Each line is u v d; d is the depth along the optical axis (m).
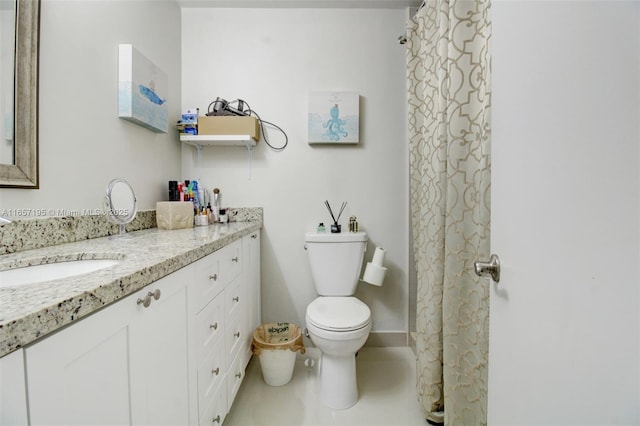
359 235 1.74
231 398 1.25
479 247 1.03
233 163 1.92
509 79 0.57
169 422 0.75
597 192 0.37
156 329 0.69
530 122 0.51
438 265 1.27
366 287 1.96
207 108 1.89
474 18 1.08
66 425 0.45
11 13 0.85
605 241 0.36
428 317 1.32
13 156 0.86
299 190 1.93
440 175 1.24
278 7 1.89
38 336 0.40
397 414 1.36
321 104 1.86
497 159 0.62
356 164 1.93
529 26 0.51
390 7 1.89
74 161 1.07
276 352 1.52
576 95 0.40
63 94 1.03
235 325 1.33
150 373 0.67
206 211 1.71
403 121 1.92
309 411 1.37
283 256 1.94
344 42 1.91
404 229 1.95
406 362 1.79
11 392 0.38
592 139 0.38
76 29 1.08
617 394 0.34
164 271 0.71
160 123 1.55
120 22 1.32
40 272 0.79
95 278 0.55
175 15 1.82
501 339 0.60
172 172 1.79
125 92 1.30
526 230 0.52
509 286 0.57
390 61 1.91
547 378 0.46
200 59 1.89
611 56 0.35
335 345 1.30
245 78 1.90
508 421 0.57
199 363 0.94
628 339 0.33
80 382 0.48
